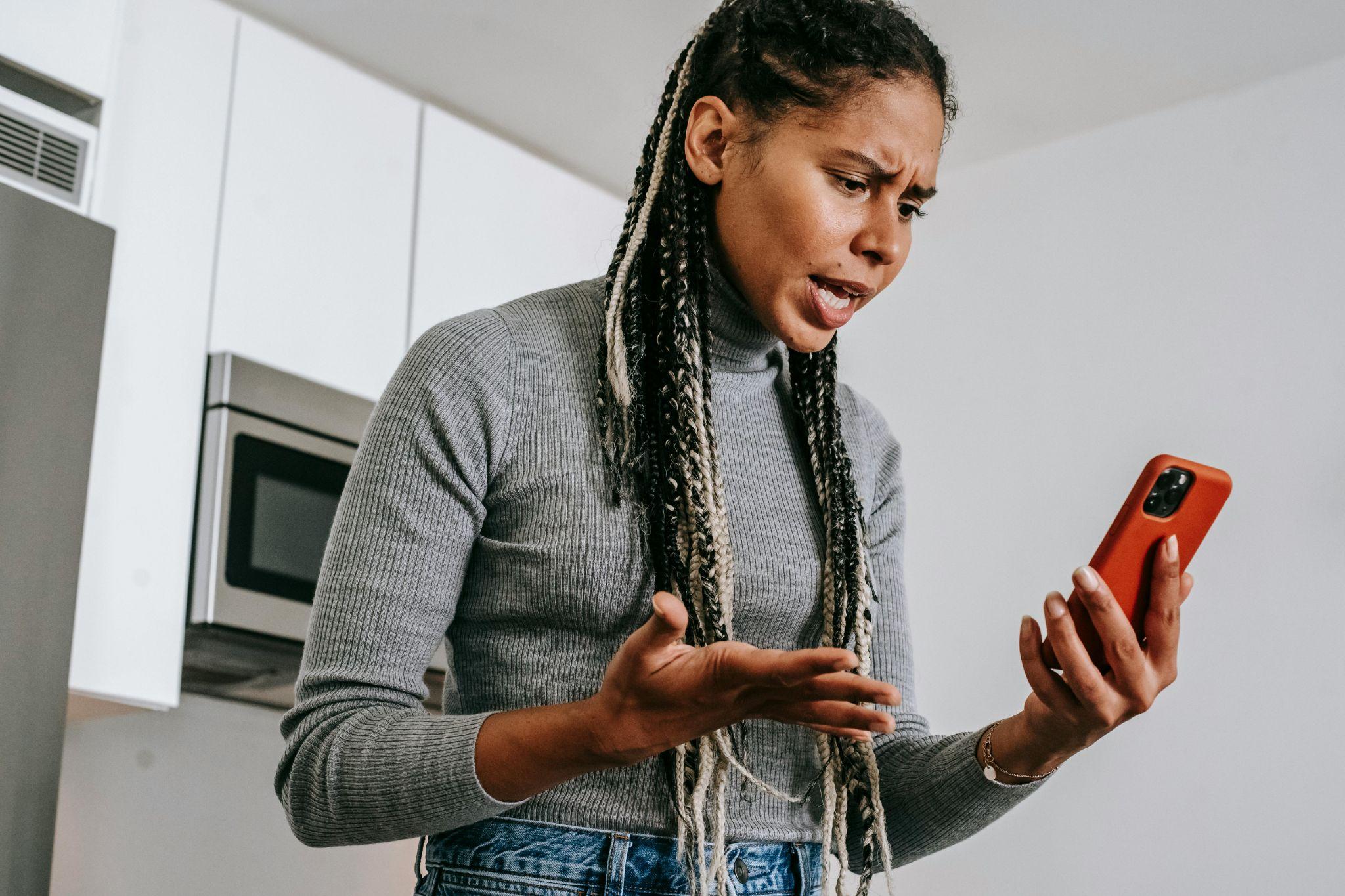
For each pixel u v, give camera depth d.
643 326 1.00
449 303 2.55
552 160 2.98
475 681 0.94
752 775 0.91
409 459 0.92
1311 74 2.54
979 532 2.69
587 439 0.95
